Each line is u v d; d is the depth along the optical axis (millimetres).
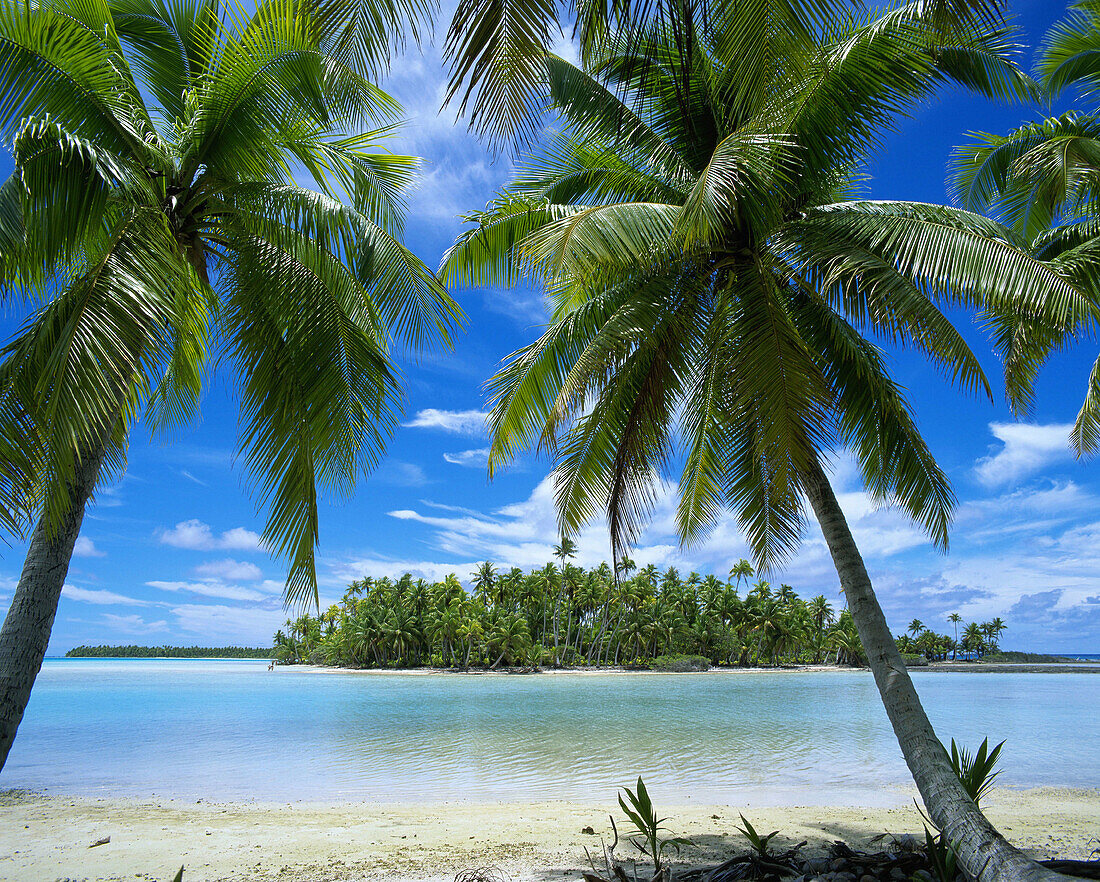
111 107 5664
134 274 4961
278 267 6457
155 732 23016
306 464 6477
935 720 26875
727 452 8312
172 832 9086
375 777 14531
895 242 6340
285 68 5906
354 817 10227
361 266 6980
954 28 3943
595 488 7816
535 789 13109
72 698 40438
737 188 5836
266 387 6512
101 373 4430
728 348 7234
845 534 6344
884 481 7406
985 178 9867
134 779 14297
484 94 3430
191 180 6234
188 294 6297
